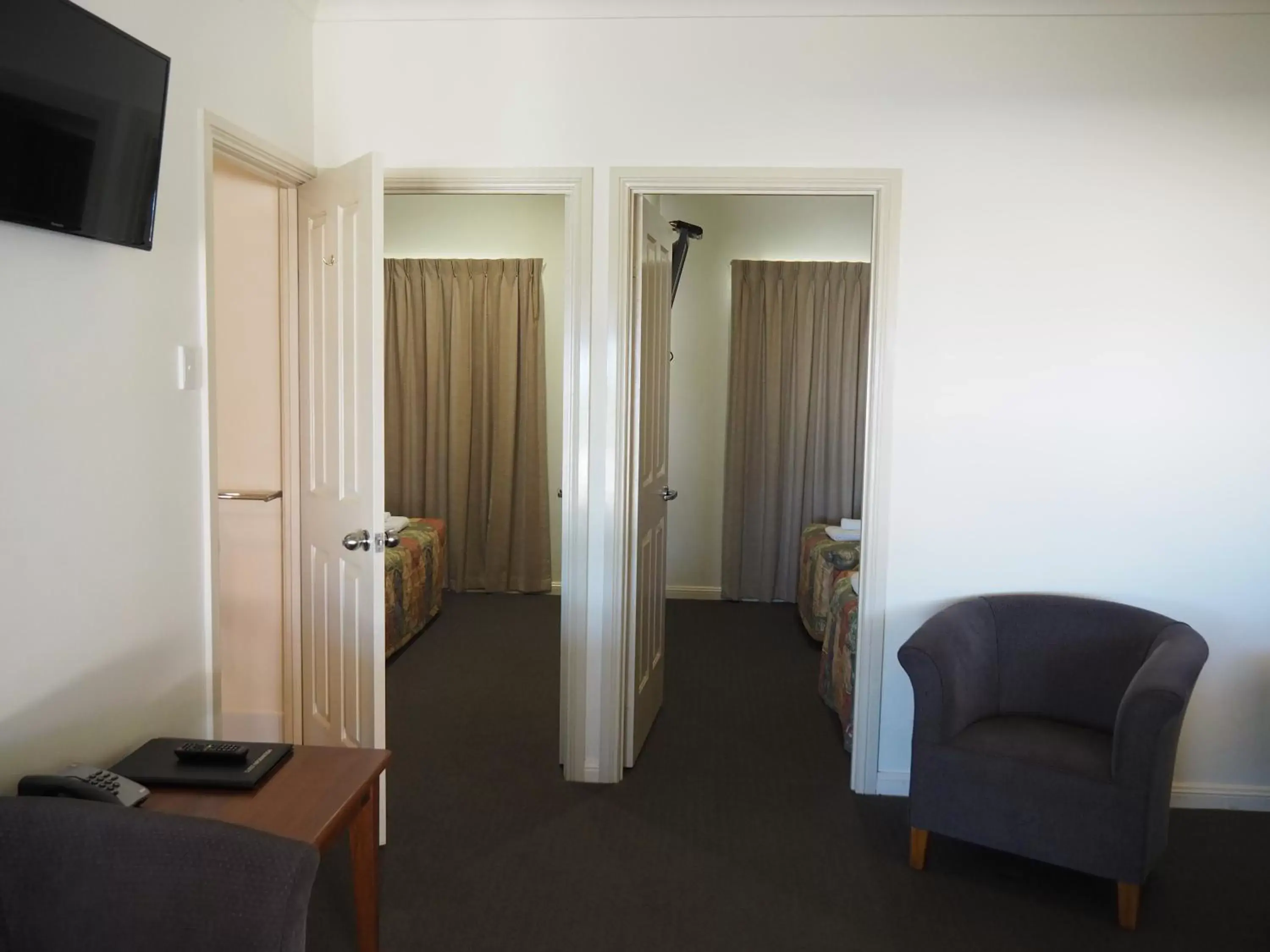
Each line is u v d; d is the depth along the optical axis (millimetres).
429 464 6246
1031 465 3260
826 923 2586
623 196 3275
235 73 2748
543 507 6223
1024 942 2518
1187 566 3248
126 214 2105
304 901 1582
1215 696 3277
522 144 3291
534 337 6113
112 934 1594
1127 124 3143
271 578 3479
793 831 3100
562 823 3123
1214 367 3191
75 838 1609
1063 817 2617
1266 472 3205
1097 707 2984
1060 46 3137
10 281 1877
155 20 2322
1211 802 3311
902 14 3166
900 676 3346
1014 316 3221
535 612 5824
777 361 6000
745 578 6184
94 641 2178
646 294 3523
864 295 5949
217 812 1961
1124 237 3174
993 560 3289
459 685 4477
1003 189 3189
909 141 3199
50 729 2045
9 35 1692
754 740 3869
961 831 2766
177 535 2490
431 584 5508
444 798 3293
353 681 3012
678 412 6199
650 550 3771
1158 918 2643
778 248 6070
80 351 2094
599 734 3447
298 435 3412
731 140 3246
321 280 3172
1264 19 3070
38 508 1980
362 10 3262
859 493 6051
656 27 3232
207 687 2643
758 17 3203
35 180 1813
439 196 6176
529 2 3227
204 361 2580
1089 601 3117
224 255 3365
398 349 6199
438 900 2652
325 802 2014
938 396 3252
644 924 2559
